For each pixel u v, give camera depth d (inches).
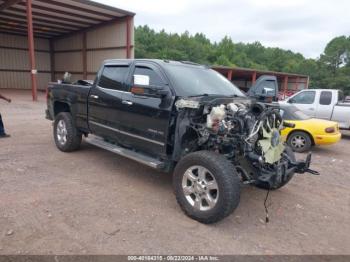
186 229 133.9
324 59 3663.9
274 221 147.6
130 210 148.2
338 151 324.5
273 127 154.8
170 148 162.4
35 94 684.7
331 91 414.3
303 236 135.2
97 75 212.5
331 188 199.6
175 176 148.4
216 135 143.8
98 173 197.3
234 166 142.0
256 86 213.9
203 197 138.9
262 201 171.0
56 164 210.4
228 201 130.0
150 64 177.9
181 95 157.4
